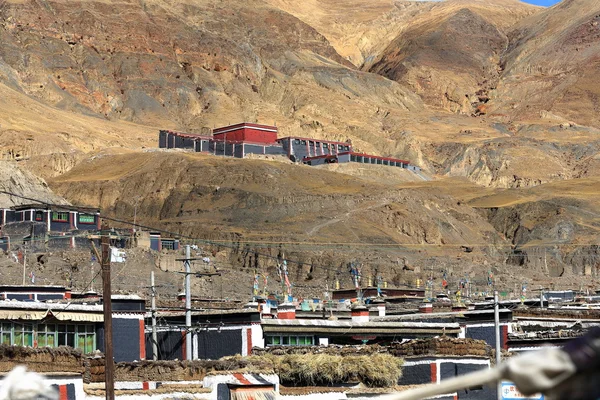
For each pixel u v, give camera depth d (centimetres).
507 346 19688
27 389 2452
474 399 15912
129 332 15875
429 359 15725
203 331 17062
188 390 13250
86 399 12362
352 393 14450
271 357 14825
